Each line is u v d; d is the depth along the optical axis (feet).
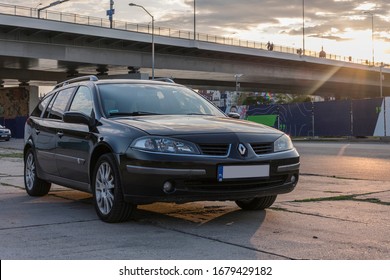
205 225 17.75
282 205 21.80
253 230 16.84
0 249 14.57
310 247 14.55
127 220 18.40
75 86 23.57
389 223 17.87
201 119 19.52
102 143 18.56
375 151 66.49
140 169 16.81
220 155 16.98
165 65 177.68
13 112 202.80
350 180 32.19
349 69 247.09
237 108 138.41
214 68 194.49
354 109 109.70
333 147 78.89
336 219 18.62
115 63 163.02
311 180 32.30
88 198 24.93
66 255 13.85
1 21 128.47
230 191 16.93
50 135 23.29
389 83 294.46
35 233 16.69
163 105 21.16
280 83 253.44
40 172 24.62
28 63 154.40
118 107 20.31
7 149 83.46
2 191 28.07
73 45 150.61
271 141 18.16
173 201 16.66
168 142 16.85
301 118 120.47
